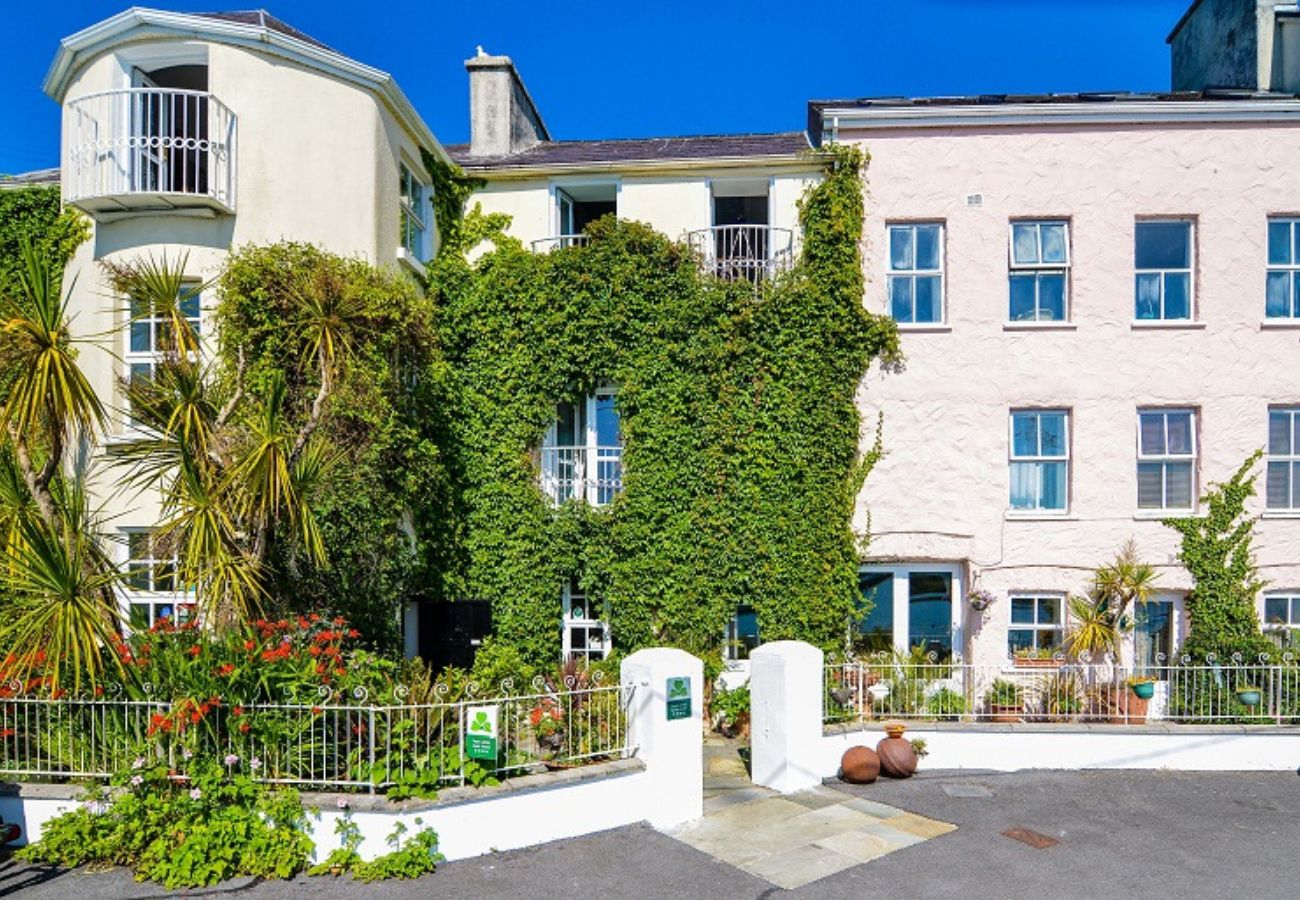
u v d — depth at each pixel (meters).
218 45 11.29
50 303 7.66
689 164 13.71
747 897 6.53
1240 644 12.08
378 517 10.74
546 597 12.81
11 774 7.23
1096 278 13.10
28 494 7.86
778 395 12.84
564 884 6.59
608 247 12.92
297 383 9.68
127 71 11.66
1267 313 13.11
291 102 11.48
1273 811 8.58
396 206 12.47
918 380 13.18
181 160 12.90
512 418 13.04
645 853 7.24
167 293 8.39
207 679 6.98
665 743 7.97
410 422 11.70
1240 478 12.77
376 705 7.15
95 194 10.90
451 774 7.07
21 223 11.98
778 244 13.70
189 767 6.88
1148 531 12.83
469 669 12.30
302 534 8.38
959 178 13.27
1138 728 10.01
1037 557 12.92
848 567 12.85
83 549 7.36
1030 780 9.55
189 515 7.34
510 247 14.02
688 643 12.52
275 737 6.96
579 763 7.71
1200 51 16.77
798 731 9.19
